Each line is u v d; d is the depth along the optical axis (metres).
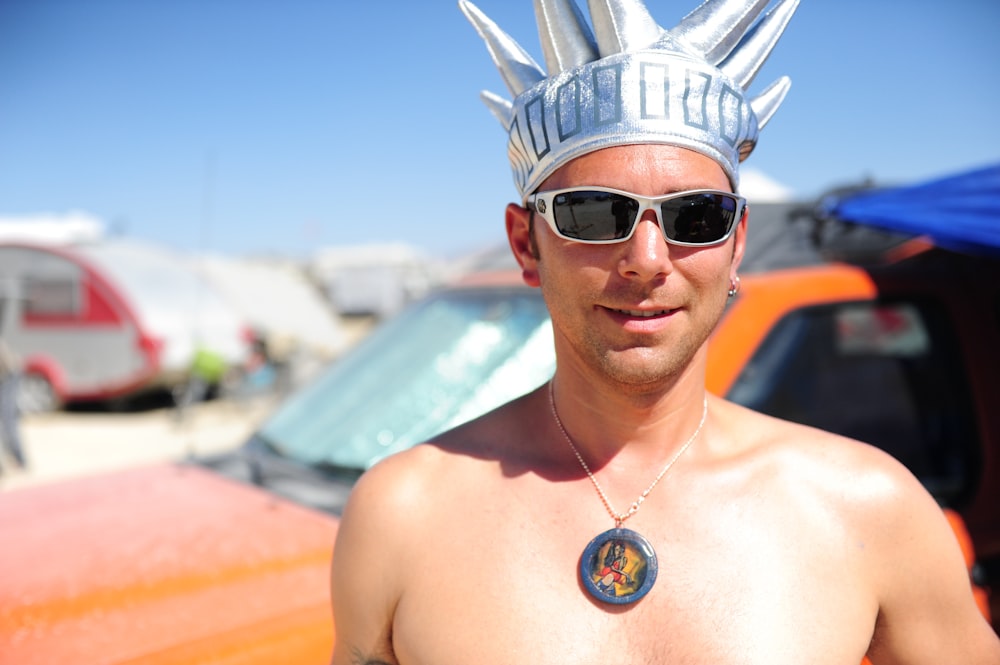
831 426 2.42
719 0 1.35
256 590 1.93
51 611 1.83
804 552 1.25
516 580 1.23
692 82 1.25
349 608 1.32
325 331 18.73
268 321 16.19
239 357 14.51
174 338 13.64
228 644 1.70
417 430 2.59
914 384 2.61
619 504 1.31
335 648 1.37
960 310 2.68
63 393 14.03
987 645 1.34
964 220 2.53
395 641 1.27
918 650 1.31
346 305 29.05
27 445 11.39
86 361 13.89
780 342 2.38
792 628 1.19
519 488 1.33
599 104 1.25
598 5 1.26
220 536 2.21
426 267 29.80
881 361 2.60
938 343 2.65
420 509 1.32
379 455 2.59
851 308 2.53
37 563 2.08
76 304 13.84
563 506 1.31
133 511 2.46
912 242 2.89
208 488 2.65
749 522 1.28
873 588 1.27
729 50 1.37
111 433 12.41
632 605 1.21
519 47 1.47
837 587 1.24
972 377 2.61
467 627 1.21
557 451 1.38
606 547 1.23
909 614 1.30
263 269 19.62
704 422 1.42
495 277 3.09
